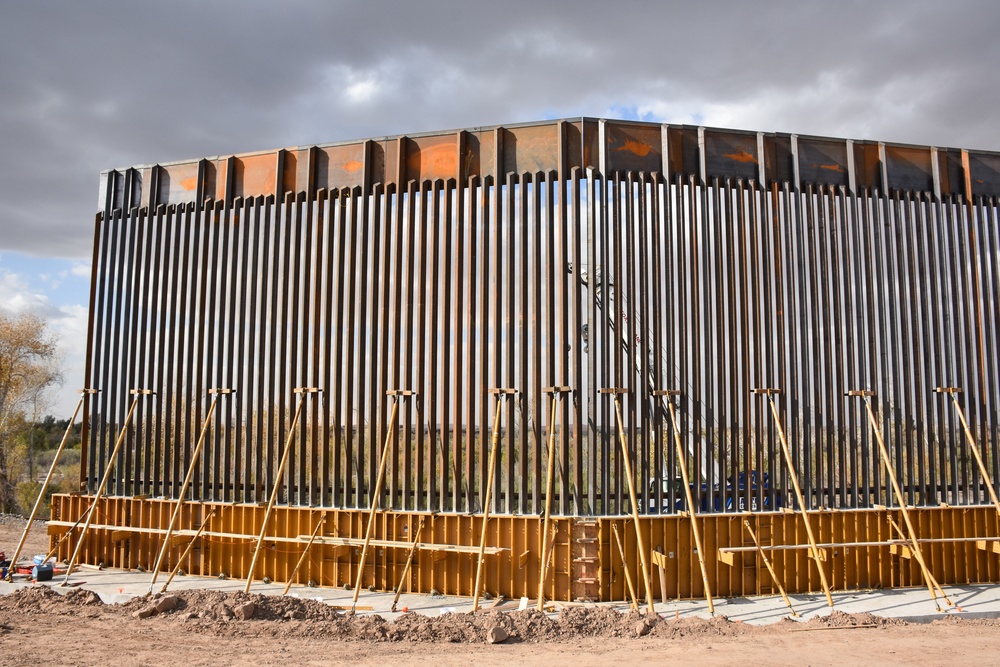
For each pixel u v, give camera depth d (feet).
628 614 41.01
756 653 35.76
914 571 51.11
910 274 55.26
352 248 54.08
